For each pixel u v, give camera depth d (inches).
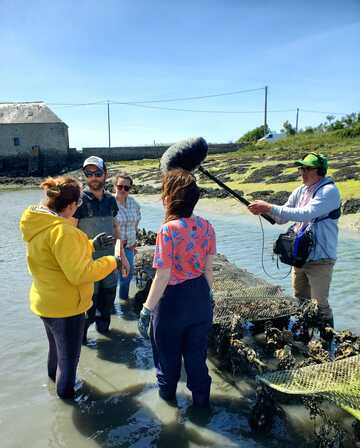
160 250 135.3
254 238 436.8
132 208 257.6
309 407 132.6
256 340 204.5
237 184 807.7
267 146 1835.6
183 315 139.5
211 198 710.5
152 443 135.7
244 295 208.5
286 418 144.8
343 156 1000.9
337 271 308.2
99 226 202.2
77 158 2363.4
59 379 158.1
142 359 192.2
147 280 257.9
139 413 151.5
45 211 141.3
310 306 190.1
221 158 1475.1
